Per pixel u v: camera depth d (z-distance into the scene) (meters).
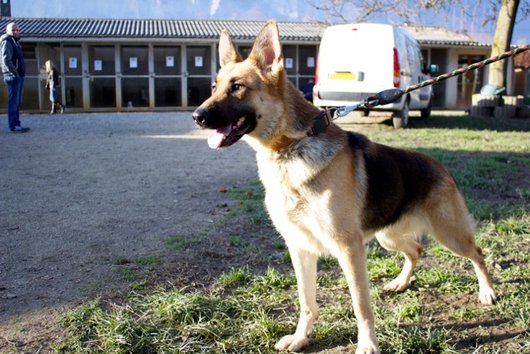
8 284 3.36
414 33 21.30
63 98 19.48
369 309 2.56
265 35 2.78
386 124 12.10
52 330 2.80
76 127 12.43
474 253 3.17
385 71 10.27
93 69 19.58
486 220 4.65
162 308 2.97
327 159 2.60
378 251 4.07
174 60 20.06
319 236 2.63
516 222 4.56
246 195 5.61
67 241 4.20
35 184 6.19
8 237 4.27
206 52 20.17
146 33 19.08
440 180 3.10
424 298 3.29
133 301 3.15
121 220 4.79
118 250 4.01
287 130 2.66
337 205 2.57
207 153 8.52
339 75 10.52
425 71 13.38
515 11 14.49
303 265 2.77
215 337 2.74
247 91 2.73
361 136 2.98
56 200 5.46
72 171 6.98
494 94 14.76
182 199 5.55
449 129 11.20
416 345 2.66
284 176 2.65
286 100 2.72
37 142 9.60
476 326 2.90
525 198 5.38
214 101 2.71
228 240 4.23
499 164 7.00
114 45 19.58
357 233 2.60
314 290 2.80
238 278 3.48
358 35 10.45
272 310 3.11
